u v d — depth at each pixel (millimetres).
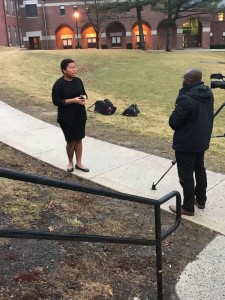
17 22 55094
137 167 6410
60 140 7734
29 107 11258
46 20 57562
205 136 4555
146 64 26672
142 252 4000
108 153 7125
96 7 42531
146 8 56875
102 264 3695
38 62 23984
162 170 6301
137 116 11641
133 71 23516
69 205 4797
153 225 4594
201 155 4789
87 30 58000
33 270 3420
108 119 10625
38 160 6512
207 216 4832
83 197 5121
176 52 38688
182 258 3955
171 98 16375
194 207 4980
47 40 58188
